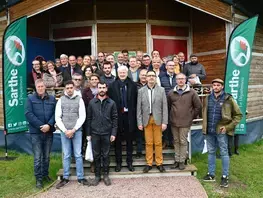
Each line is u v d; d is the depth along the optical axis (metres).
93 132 5.33
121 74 5.64
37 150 5.29
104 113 5.31
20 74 6.80
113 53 8.52
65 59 7.16
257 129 9.05
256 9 8.36
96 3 8.52
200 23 8.94
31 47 8.22
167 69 6.22
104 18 8.55
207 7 7.39
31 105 5.22
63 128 5.19
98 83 5.34
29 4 7.11
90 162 5.98
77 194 4.94
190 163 6.37
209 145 5.53
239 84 6.93
